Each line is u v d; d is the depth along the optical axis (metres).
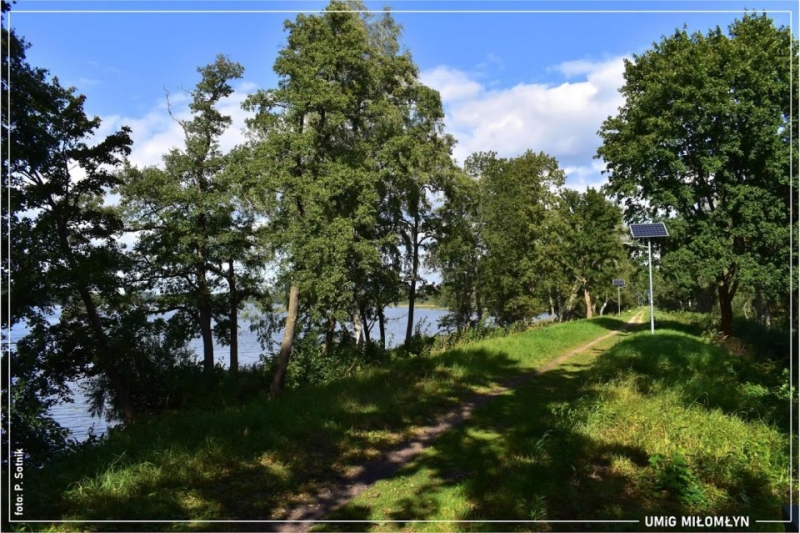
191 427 7.82
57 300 16.62
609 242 41.69
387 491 5.96
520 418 8.85
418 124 24.84
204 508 5.48
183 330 24.30
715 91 20.12
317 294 19.16
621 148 23.69
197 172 24.23
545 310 41.31
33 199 16.23
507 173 33.16
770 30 21.66
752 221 20.39
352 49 18.30
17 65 14.85
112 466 6.16
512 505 5.29
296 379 22.33
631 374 11.34
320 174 18.39
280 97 18.39
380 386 11.00
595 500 5.40
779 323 24.06
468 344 17.91
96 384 21.11
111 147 18.03
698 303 41.19
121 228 19.80
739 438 7.00
